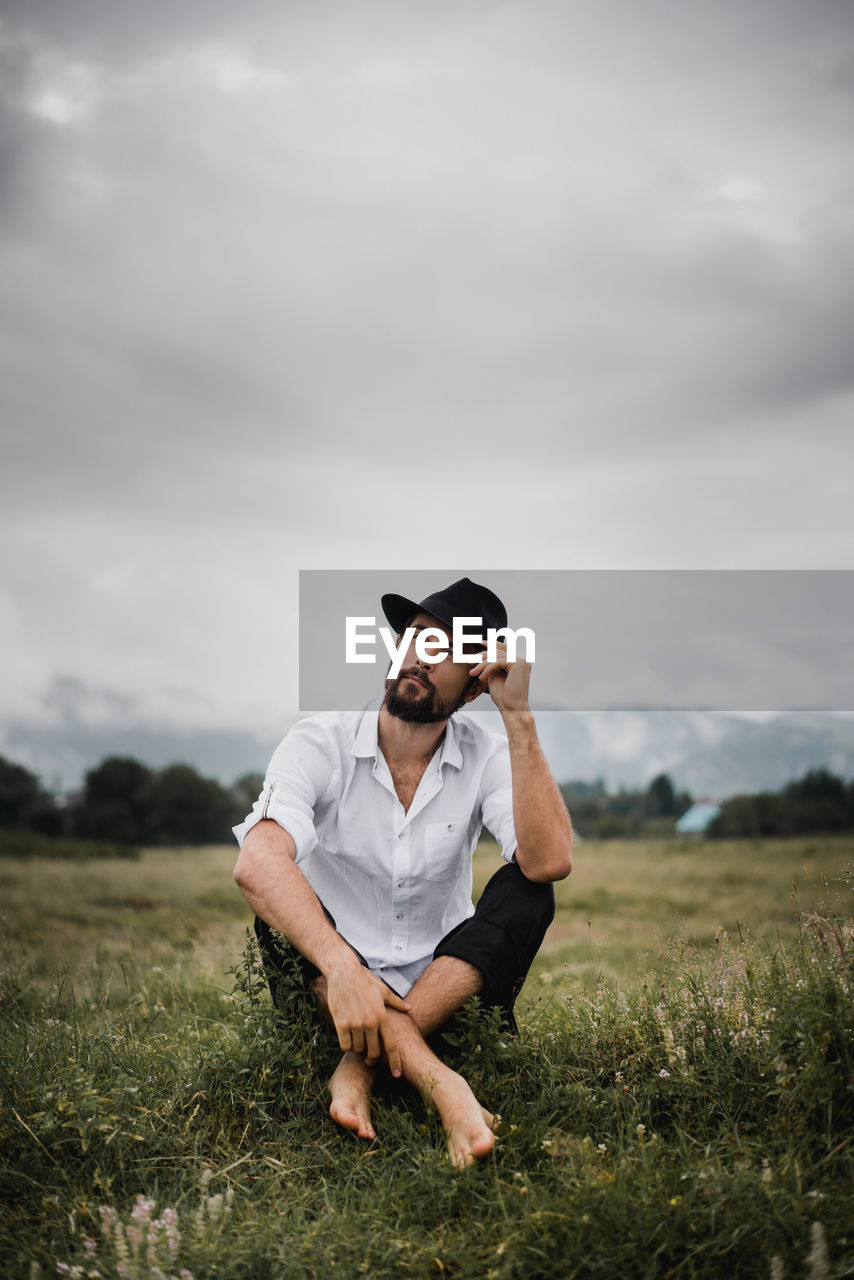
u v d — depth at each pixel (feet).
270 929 9.81
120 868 73.56
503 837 10.00
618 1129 8.20
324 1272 6.53
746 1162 7.40
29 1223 7.36
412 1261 6.64
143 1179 7.80
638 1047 9.85
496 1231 6.95
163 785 246.88
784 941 11.34
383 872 10.17
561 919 39.78
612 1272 6.29
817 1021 8.04
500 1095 9.05
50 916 34.71
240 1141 8.67
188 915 37.14
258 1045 9.41
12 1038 10.55
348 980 8.48
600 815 320.09
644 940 26.08
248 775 257.75
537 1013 11.73
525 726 9.68
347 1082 8.73
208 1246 6.62
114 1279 6.38
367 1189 7.70
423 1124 8.64
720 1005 9.94
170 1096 9.21
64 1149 8.21
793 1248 6.39
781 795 221.25
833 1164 7.38
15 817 243.81
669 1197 6.93
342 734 10.23
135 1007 13.26
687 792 345.92
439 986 9.24
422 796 10.18
